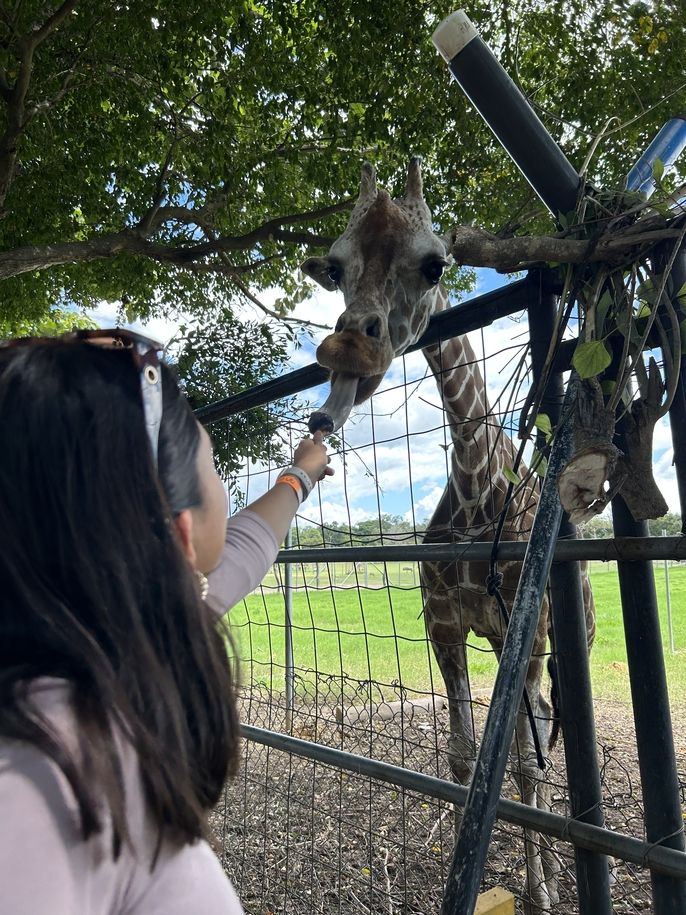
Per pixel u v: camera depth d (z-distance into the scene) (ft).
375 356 5.53
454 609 8.34
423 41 22.11
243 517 4.20
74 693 1.75
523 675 3.44
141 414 2.02
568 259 4.17
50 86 24.79
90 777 1.65
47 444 1.86
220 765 2.21
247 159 25.81
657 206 4.12
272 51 24.23
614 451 3.62
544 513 3.76
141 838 1.78
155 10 22.02
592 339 4.11
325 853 9.61
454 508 8.69
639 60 22.06
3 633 1.81
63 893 1.55
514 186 24.22
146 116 25.22
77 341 2.12
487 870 9.01
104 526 1.87
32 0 22.36
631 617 4.26
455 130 23.73
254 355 18.62
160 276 32.14
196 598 2.10
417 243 6.20
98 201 28.68
